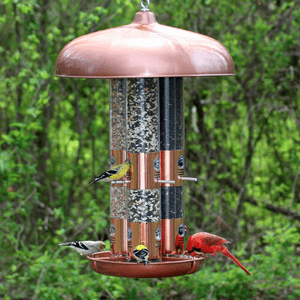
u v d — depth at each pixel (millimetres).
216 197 14828
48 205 15094
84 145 15242
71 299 11336
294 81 15000
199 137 15211
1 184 12617
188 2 14273
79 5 14109
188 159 15188
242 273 11734
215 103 14688
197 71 6125
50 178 15211
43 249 14383
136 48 6090
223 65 6379
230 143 15266
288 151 15102
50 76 13656
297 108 15055
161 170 7594
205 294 11875
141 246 6770
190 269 6887
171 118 7605
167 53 6082
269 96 14961
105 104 15023
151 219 7324
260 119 15078
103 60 6082
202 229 14203
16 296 12227
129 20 14695
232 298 12156
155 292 12164
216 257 13773
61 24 14203
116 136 7707
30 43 13625
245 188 14977
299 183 15117
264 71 14852
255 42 14570
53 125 15367
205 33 14789
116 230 7637
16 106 14281
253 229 14906
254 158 15148
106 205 14109
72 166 14828
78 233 14352
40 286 11148
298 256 13562
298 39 14906
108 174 7348
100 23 14109
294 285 11891
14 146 12859
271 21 14883
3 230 13000
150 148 7367
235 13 14875
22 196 12734
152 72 5969
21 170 12328
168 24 14766
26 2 12133
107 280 11484
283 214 14977
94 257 7633
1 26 13773
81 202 14898
